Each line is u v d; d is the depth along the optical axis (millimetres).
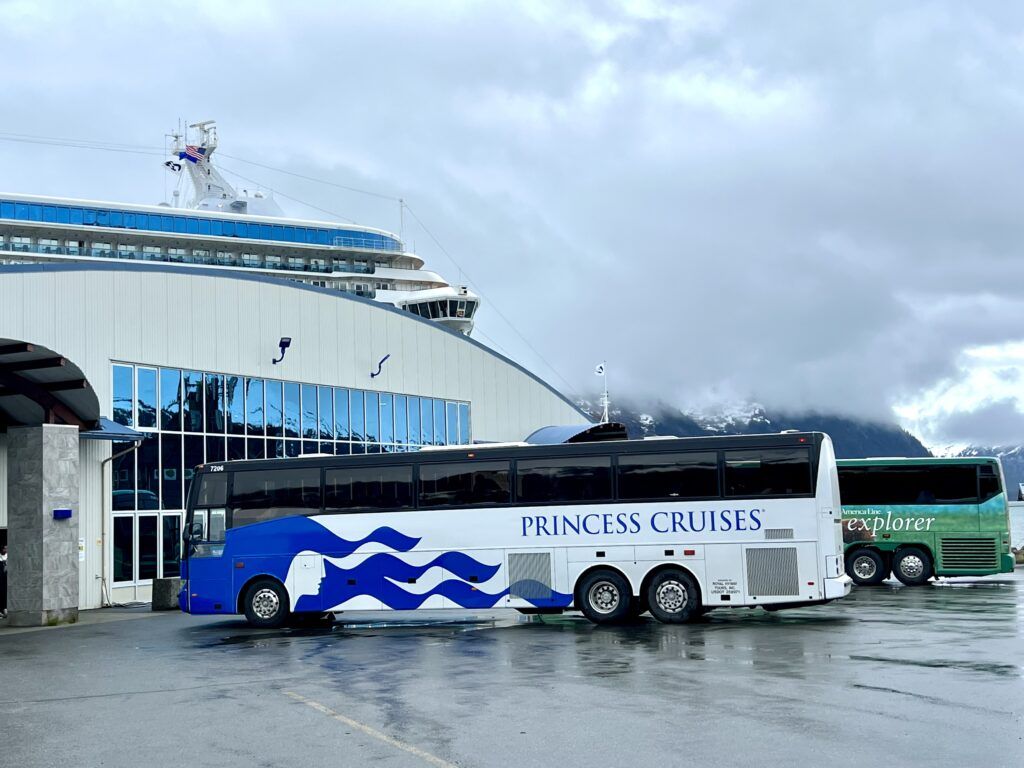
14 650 19547
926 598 25594
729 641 17656
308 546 23156
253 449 36031
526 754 9273
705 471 21625
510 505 22375
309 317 38938
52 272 29250
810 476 21172
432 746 9680
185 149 122000
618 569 21750
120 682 14812
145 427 31969
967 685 12344
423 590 22516
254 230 111000
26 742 10484
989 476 30000
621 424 41562
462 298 110812
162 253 108375
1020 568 39219
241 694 13289
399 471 23016
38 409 26422
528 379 50750
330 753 9523
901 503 30438
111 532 30453
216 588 23500
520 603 22062
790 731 9922
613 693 12438
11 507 25297
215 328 34875
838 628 19250
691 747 9367
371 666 15703
